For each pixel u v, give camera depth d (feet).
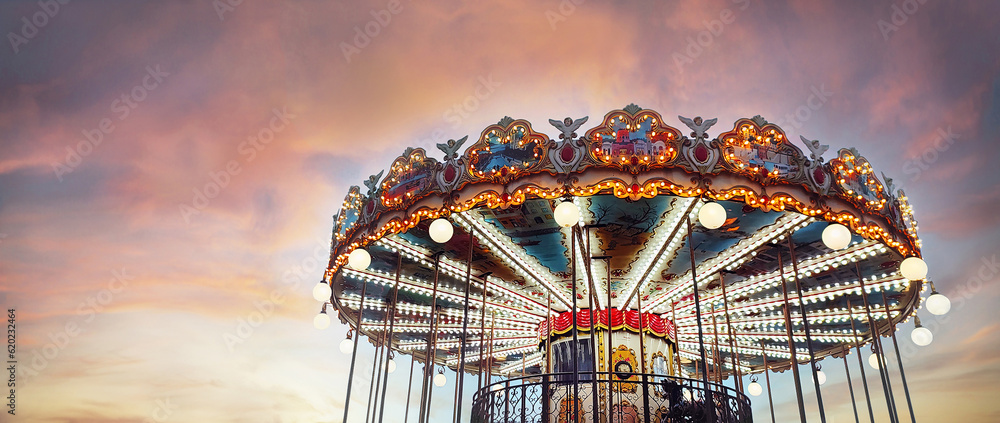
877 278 39.60
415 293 44.32
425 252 38.47
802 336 51.31
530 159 29.58
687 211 31.58
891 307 43.70
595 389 28.53
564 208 27.78
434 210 31.37
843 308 44.75
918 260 32.30
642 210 32.22
